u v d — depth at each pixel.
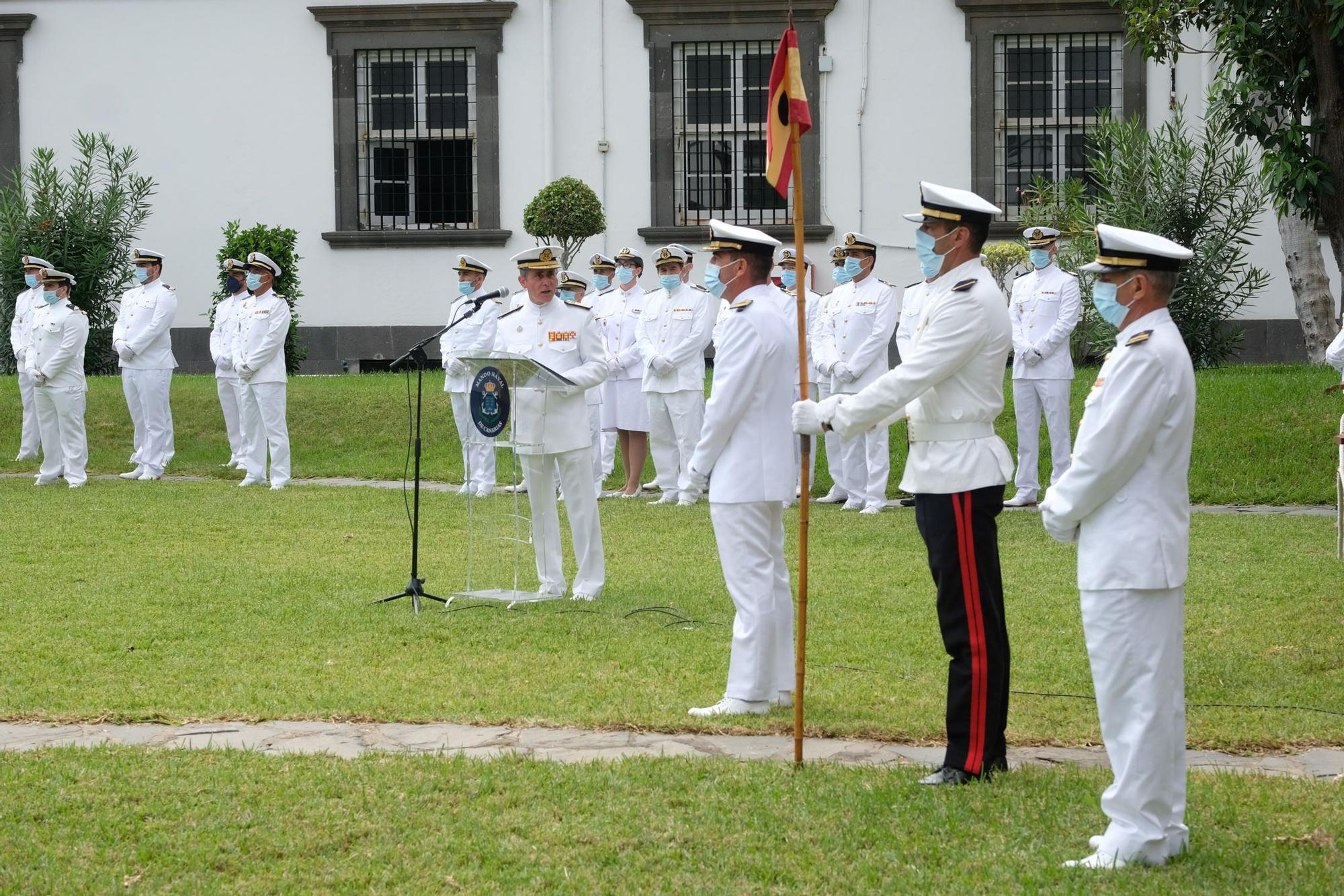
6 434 18.52
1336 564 10.11
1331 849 4.86
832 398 5.79
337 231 24.12
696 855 4.89
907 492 5.86
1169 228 19.86
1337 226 12.98
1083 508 4.77
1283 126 13.16
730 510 6.79
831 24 23.31
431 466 16.78
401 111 24.27
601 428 15.56
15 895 4.59
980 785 5.55
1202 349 20.08
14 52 24.36
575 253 22.44
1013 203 23.45
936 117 23.25
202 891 4.62
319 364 24.39
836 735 6.39
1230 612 8.73
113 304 23.44
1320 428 15.04
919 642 8.15
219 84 24.19
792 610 7.06
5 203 22.61
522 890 4.62
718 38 23.41
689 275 14.80
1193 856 4.77
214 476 16.88
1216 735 6.37
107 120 24.36
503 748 6.19
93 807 5.36
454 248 24.08
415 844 5.00
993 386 5.77
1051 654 7.85
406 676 7.45
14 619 8.78
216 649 8.06
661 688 7.22
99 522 12.89
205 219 24.36
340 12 23.77
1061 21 22.88
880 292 14.02
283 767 5.82
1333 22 12.18
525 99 23.78
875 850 4.91
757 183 23.86
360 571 10.49
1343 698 6.98
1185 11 14.32
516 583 9.60
